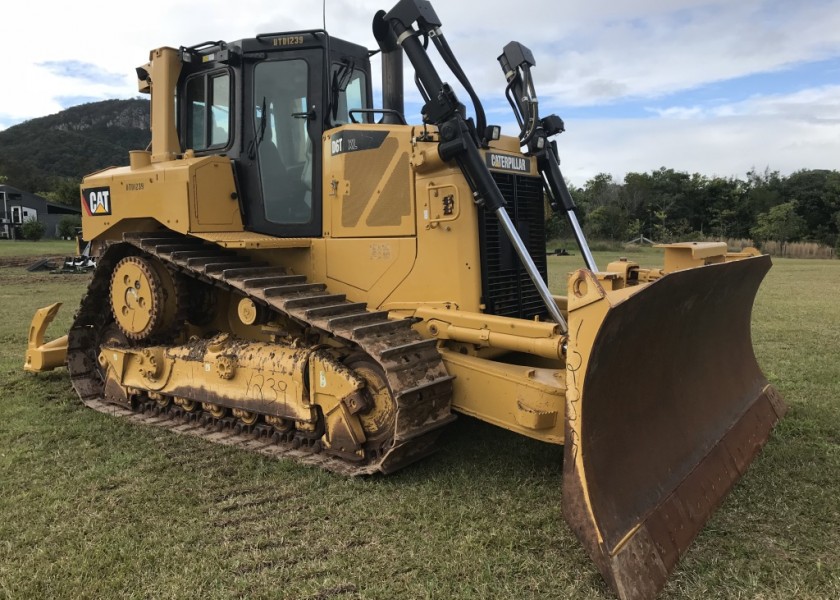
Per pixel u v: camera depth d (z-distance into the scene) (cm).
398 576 300
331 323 410
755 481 395
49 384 645
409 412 387
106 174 571
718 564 307
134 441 485
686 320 376
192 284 546
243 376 478
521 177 479
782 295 1327
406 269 453
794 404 541
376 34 471
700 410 405
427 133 430
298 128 496
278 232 510
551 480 401
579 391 300
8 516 361
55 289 1522
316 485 398
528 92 485
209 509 369
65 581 297
